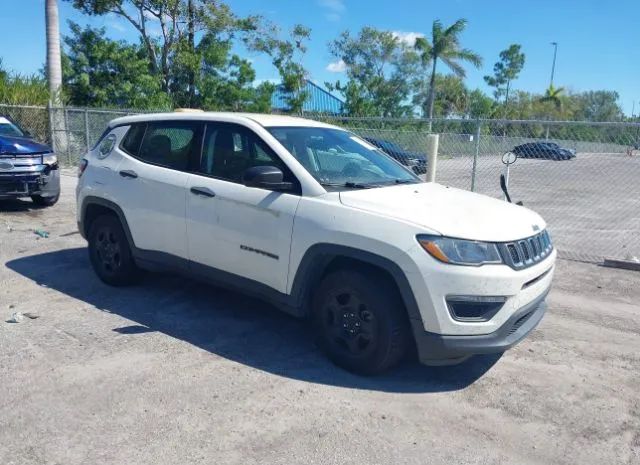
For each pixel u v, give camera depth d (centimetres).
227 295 585
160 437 337
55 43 1995
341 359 427
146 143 561
